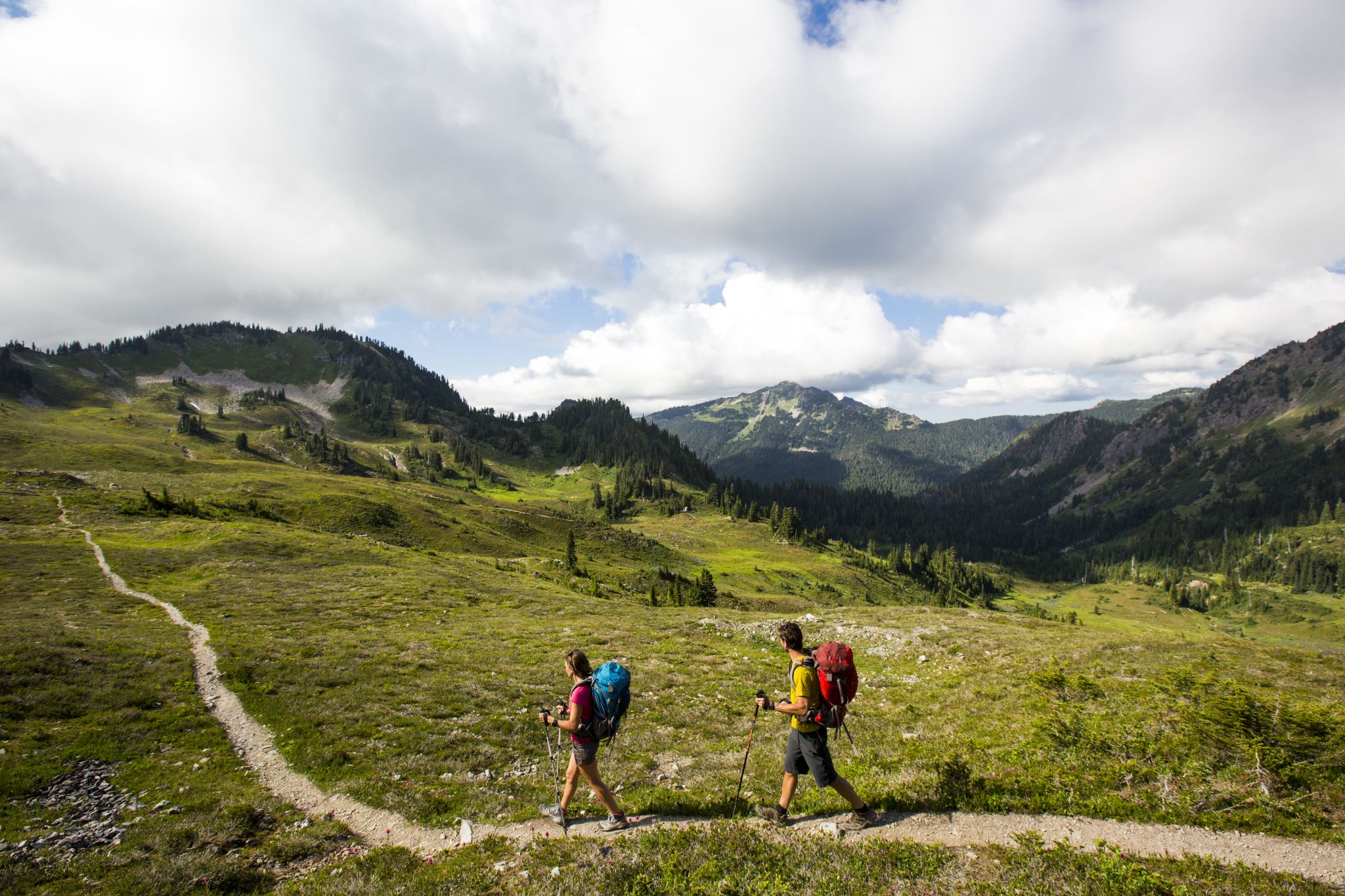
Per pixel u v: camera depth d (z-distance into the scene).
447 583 50.00
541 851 8.97
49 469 133.12
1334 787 9.47
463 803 12.02
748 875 7.70
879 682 25.27
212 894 8.59
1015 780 10.69
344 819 11.49
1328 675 18.45
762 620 41.28
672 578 121.75
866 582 194.88
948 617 38.19
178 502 80.38
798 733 9.20
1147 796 9.89
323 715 17.42
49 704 16.25
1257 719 11.09
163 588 39.28
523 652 28.41
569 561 101.00
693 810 10.40
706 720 19.53
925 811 9.73
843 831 9.17
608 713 9.63
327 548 61.44
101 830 10.59
